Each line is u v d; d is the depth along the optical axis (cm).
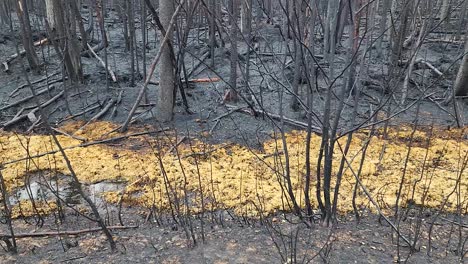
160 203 457
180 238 390
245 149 579
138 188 489
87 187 496
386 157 548
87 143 591
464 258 360
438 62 911
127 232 405
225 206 448
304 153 556
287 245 371
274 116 653
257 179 499
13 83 821
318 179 375
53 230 407
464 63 689
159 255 364
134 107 627
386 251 367
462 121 658
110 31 1212
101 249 375
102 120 673
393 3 977
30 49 827
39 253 370
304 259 329
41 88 792
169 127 641
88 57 961
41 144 585
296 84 598
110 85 805
